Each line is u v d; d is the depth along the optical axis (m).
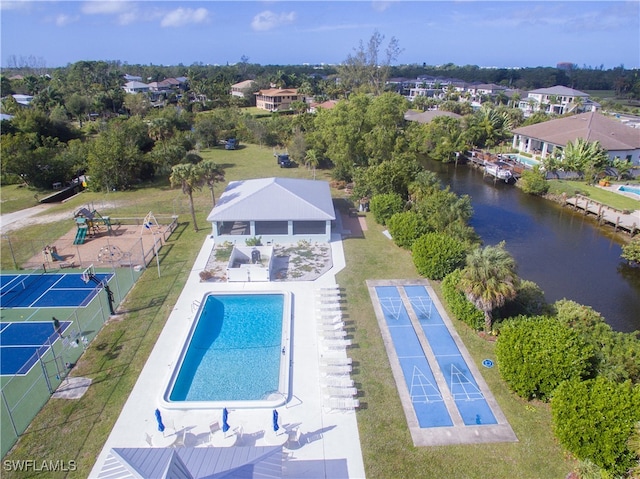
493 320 25.23
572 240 41.22
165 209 46.75
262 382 21.56
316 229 39.31
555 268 35.56
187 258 34.62
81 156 58.59
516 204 51.84
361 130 56.88
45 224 42.84
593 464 16.00
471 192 56.78
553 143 64.62
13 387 21.03
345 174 55.97
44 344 24.19
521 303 25.73
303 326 25.75
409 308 27.67
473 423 18.95
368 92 115.50
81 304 28.36
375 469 16.75
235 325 26.28
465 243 32.91
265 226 39.44
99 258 34.91
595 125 66.12
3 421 18.92
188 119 93.25
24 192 53.91
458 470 16.72
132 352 23.42
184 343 23.72
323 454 17.36
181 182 38.53
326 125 58.28
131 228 41.44
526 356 19.41
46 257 34.62
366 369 22.20
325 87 158.50
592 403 16.28
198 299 28.62
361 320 26.39
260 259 34.00
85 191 54.53
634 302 30.53
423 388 20.95
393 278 31.50
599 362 19.97
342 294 29.28
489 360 22.89
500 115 82.19
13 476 16.33
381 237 39.19
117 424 18.75
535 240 41.25
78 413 19.36
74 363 22.58
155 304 28.09
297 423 18.86
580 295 31.44
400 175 45.06
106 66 172.75
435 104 121.75
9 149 53.78
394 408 19.72
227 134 85.56
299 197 38.47
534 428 18.69
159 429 17.86
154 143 71.56
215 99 136.75
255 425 18.70
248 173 62.09
